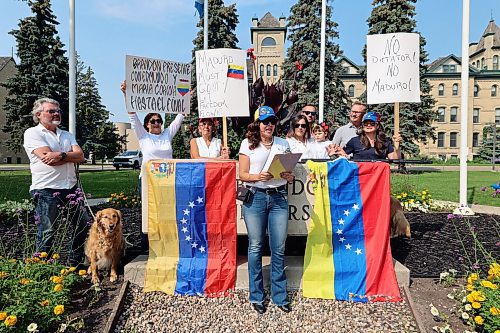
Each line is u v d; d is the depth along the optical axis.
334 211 4.29
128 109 5.42
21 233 6.18
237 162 4.39
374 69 5.52
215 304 3.97
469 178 19.94
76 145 4.54
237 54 5.40
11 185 12.91
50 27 29.20
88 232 4.83
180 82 5.91
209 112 5.46
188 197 4.30
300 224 4.48
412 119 25.98
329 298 4.07
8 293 3.49
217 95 5.42
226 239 4.30
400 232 5.20
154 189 4.35
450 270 4.34
